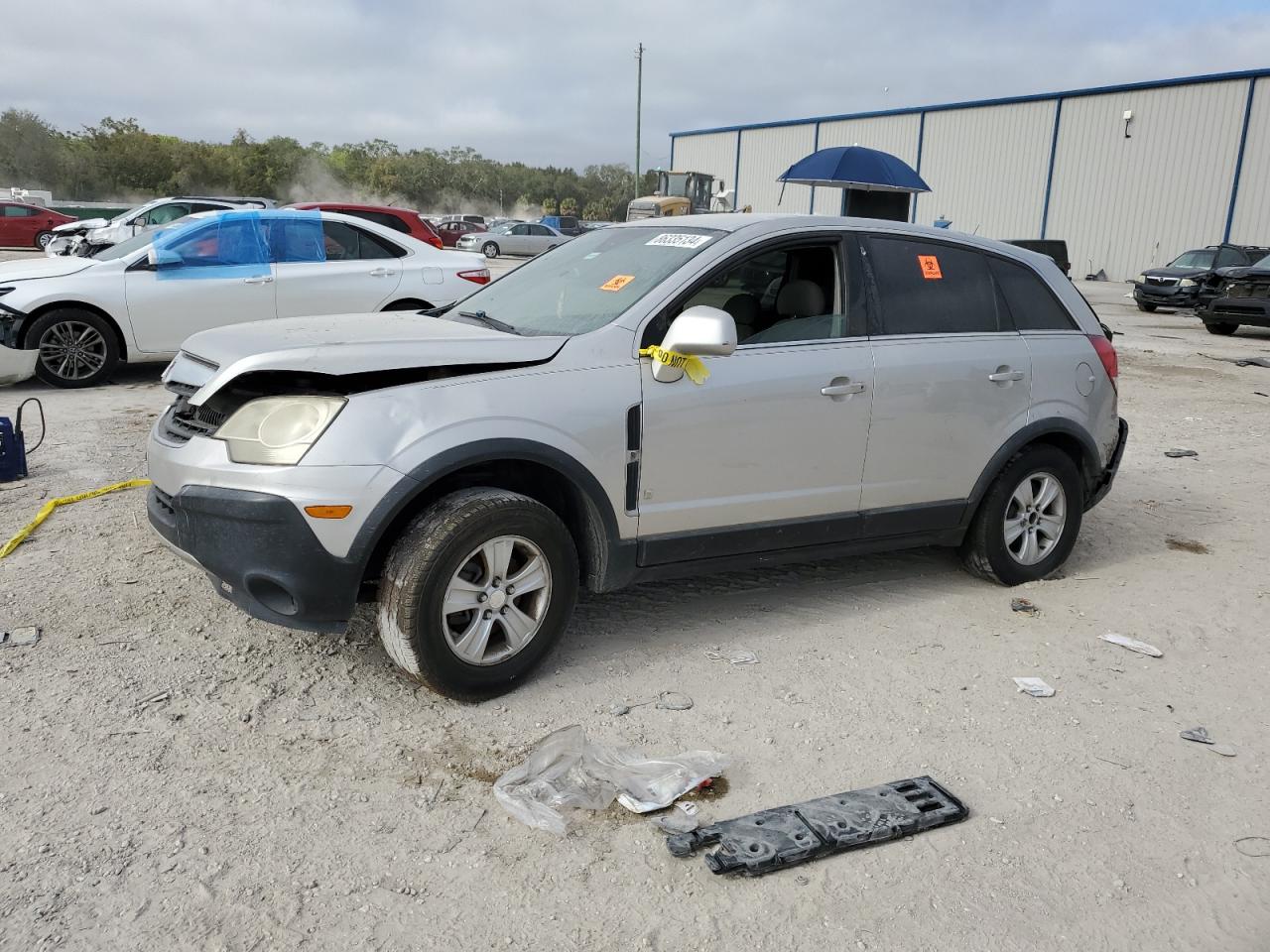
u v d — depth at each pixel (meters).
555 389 3.64
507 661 3.66
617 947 2.48
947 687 3.95
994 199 40.25
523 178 115.44
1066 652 4.33
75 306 9.03
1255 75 32.16
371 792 3.06
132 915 2.49
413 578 3.38
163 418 3.94
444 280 10.07
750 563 4.28
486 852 2.81
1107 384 5.21
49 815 2.86
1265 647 4.46
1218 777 3.38
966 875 2.81
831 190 46.19
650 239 4.43
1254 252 21.58
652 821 2.99
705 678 3.93
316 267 9.57
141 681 3.68
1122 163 36.00
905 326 4.54
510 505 3.52
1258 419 9.82
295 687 3.70
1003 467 4.89
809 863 2.83
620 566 3.92
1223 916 2.69
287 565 3.31
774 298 4.32
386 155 106.38
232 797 3.00
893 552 5.58
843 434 4.30
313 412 3.38
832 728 3.59
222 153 77.81
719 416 3.96
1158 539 6.00
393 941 2.46
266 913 2.53
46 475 6.21
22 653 3.85
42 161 68.19
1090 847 2.96
